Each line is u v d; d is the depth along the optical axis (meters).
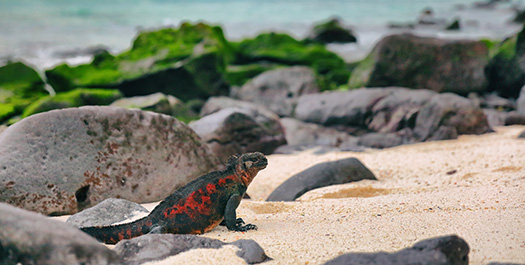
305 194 17.55
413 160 21.59
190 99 33.31
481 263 9.55
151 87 32.75
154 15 104.00
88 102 27.20
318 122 30.25
